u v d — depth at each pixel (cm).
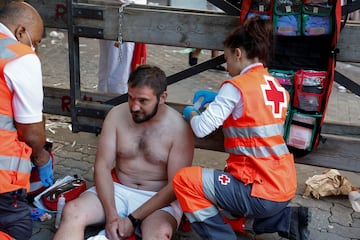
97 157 335
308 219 327
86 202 320
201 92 340
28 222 297
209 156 476
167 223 309
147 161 332
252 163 299
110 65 490
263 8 336
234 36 304
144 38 383
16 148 279
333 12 326
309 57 343
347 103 634
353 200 394
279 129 303
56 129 506
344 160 375
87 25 391
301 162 383
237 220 330
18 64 268
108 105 413
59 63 716
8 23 279
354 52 348
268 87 299
